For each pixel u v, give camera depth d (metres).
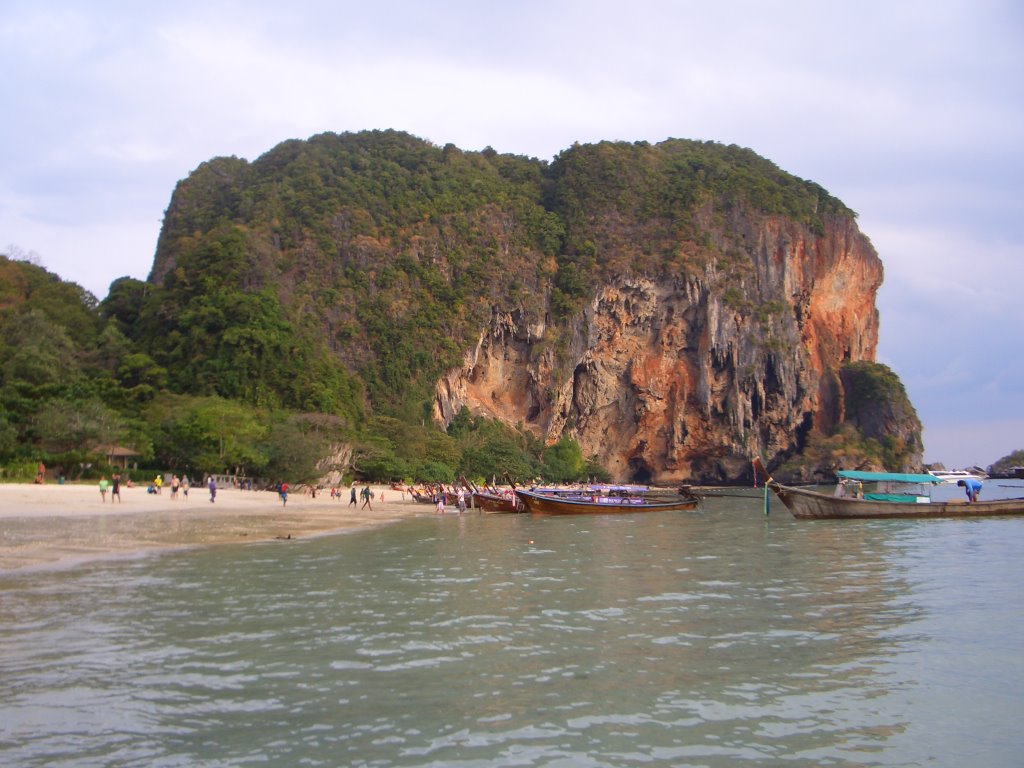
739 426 162.62
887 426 174.12
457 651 16.03
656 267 162.38
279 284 133.62
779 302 170.12
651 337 164.00
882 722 12.38
